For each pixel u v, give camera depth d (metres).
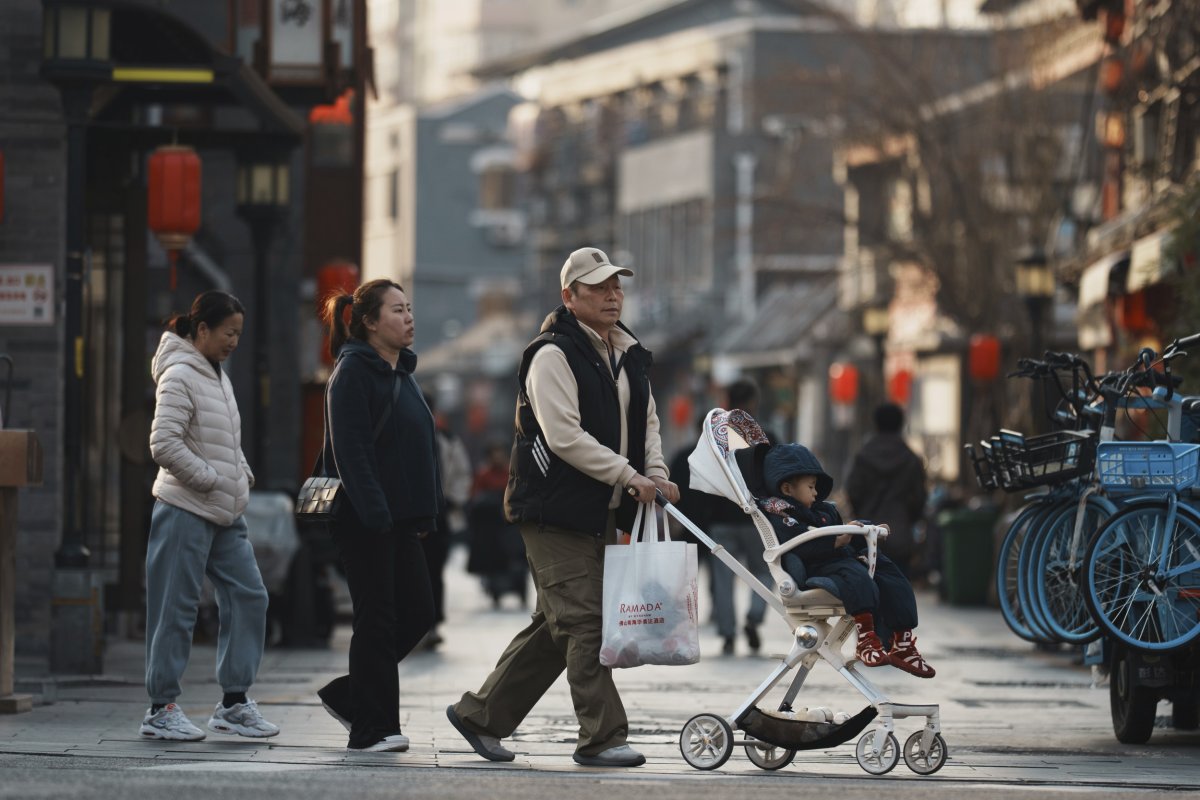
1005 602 26.52
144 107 49.53
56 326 39.19
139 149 43.66
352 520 23.45
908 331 108.25
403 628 24.12
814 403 130.88
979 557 61.94
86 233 45.28
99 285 46.19
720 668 39.16
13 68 39.06
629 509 22.44
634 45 185.75
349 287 54.84
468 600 71.06
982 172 82.44
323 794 18.80
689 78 167.75
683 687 34.78
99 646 34.03
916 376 109.44
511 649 23.02
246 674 25.17
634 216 164.50
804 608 22.30
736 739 25.16
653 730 27.53
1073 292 66.81
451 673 38.09
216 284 59.06
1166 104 57.16
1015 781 21.91
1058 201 80.75
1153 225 49.94
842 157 92.88
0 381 39.19
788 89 89.69
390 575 23.64
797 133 125.19
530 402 22.19
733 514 42.62
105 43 34.91
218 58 35.81
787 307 139.75
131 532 43.84
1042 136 81.44
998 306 80.88
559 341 22.17
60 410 39.28
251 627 25.23
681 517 22.12
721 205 94.81
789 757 22.58
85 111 35.06
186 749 23.70
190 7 53.81
